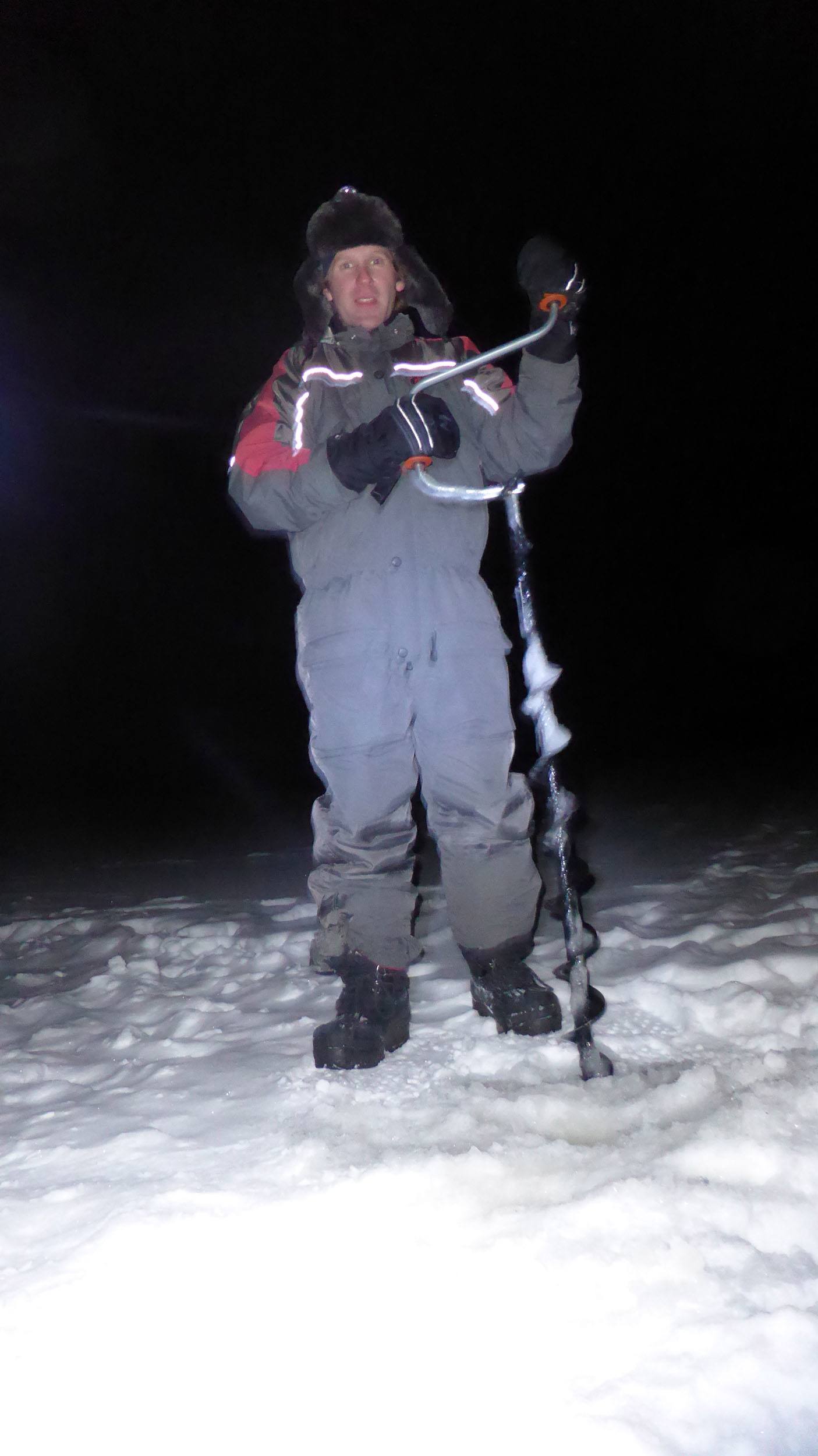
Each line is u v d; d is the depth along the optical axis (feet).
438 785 7.25
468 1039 7.31
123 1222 5.07
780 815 21.11
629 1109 5.88
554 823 6.99
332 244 7.38
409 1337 4.13
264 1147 5.89
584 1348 3.98
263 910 14.60
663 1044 7.02
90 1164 5.96
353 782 7.16
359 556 7.05
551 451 7.19
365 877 7.34
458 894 7.43
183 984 10.62
